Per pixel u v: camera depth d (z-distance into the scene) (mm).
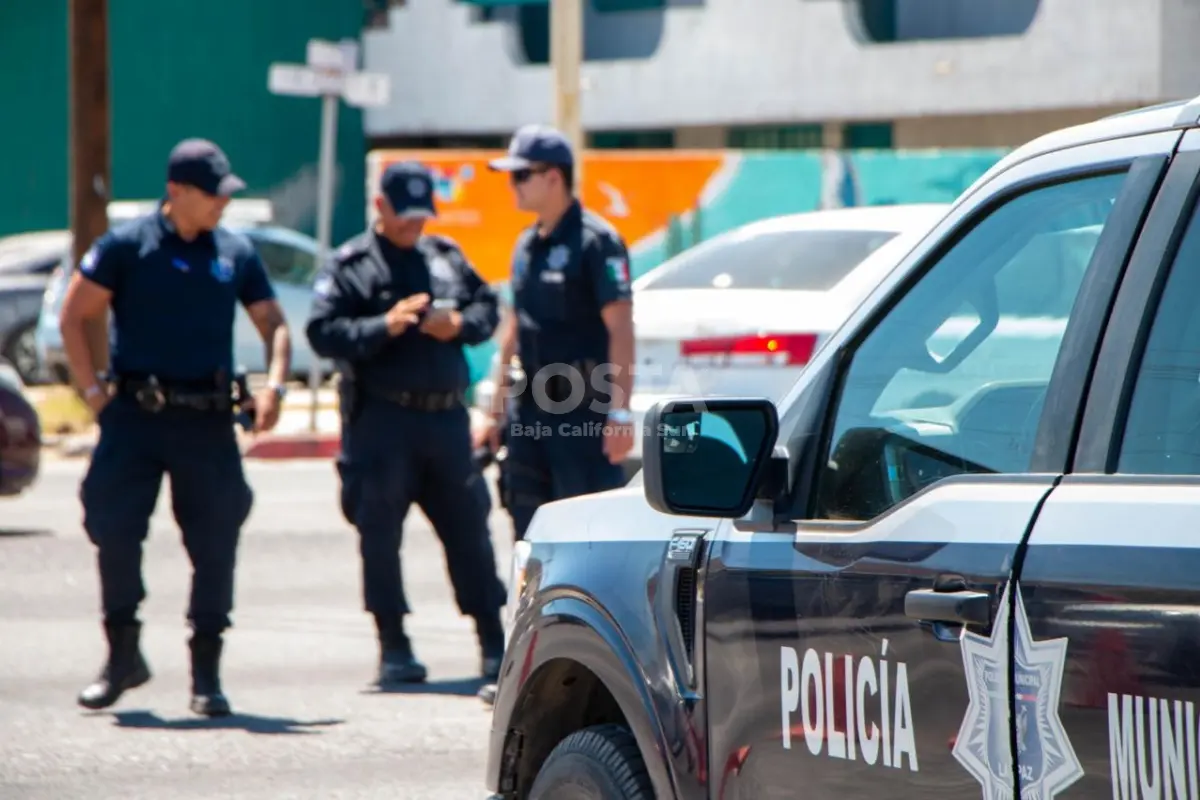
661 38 107750
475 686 30047
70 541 44688
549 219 27562
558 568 15812
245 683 30297
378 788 24016
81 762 25234
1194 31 91375
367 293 28828
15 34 117688
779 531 13164
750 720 13203
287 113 119000
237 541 28156
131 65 117188
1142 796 10094
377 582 29828
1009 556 11031
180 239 27312
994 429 12047
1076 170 11711
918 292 12930
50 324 76188
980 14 100875
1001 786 10961
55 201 118062
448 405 29328
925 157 67625
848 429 13047
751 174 68375
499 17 114188
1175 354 10664
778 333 34969
